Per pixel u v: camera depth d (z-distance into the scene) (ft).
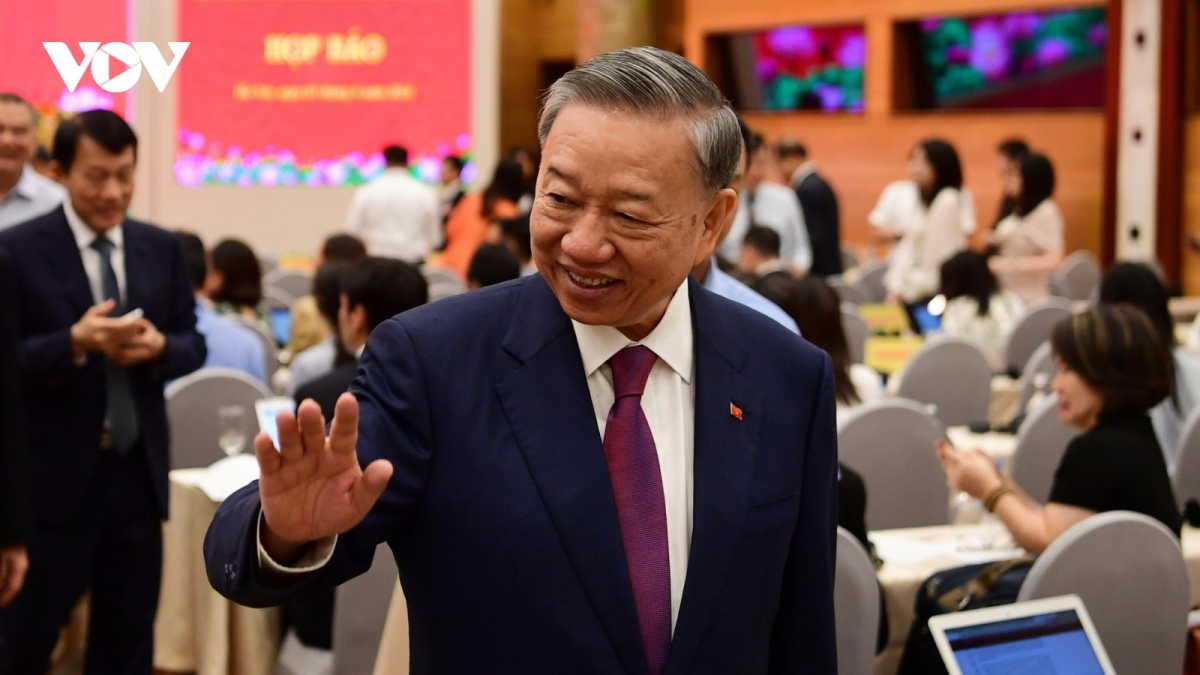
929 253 23.93
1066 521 8.62
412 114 36.83
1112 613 7.98
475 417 4.30
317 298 13.33
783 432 4.64
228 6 35.91
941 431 12.49
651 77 4.04
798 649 4.71
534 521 4.20
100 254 10.25
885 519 12.30
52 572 9.89
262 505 3.80
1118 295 13.24
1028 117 34.42
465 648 4.21
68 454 9.87
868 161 37.35
